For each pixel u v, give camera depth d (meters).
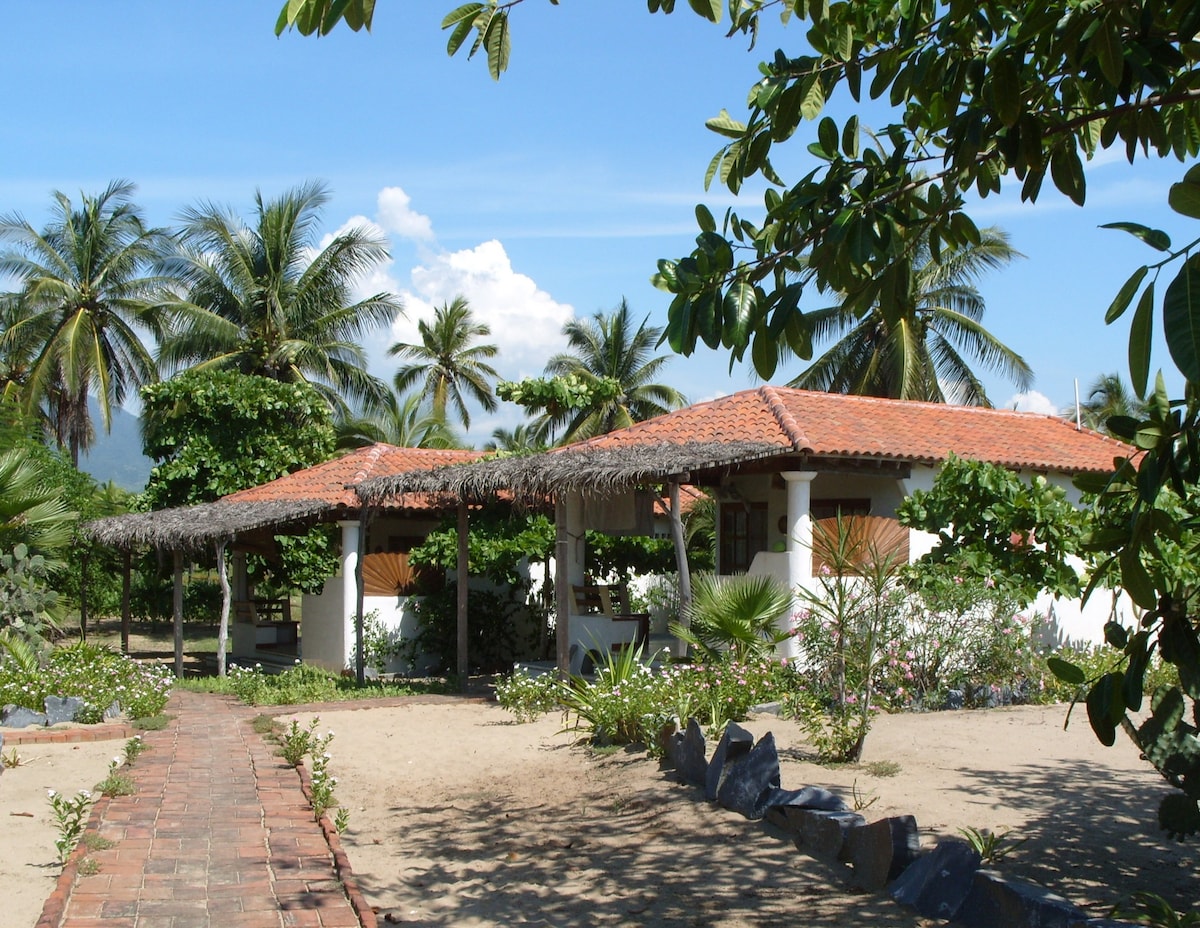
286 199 34.66
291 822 7.85
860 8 5.67
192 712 13.92
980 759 9.12
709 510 27.66
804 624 11.82
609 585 19.88
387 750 10.96
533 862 7.06
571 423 43.47
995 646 12.70
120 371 37.19
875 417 17.34
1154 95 5.21
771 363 4.62
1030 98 5.40
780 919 5.75
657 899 6.21
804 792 7.25
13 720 11.36
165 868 6.66
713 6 5.03
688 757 8.58
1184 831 5.47
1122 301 3.75
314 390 27.34
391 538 23.38
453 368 47.75
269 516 18.36
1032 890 5.25
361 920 5.80
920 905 5.71
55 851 6.89
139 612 30.50
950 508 14.11
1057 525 13.70
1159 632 4.45
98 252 36.09
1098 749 9.55
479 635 19.48
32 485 15.75
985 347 32.34
